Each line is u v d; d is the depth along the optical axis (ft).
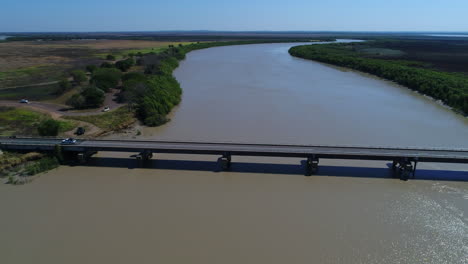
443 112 192.34
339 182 109.19
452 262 73.26
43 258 73.15
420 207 94.53
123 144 123.85
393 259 74.02
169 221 86.33
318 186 106.32
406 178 111.45
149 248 76.54
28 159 117.29
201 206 93.45
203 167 119.03
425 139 146.51
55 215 87.86
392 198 99.40
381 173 115.85
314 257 74.33
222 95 222.07
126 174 112.47
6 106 176.35
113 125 153.79
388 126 163.63
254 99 211.82
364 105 204.13
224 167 116.57
